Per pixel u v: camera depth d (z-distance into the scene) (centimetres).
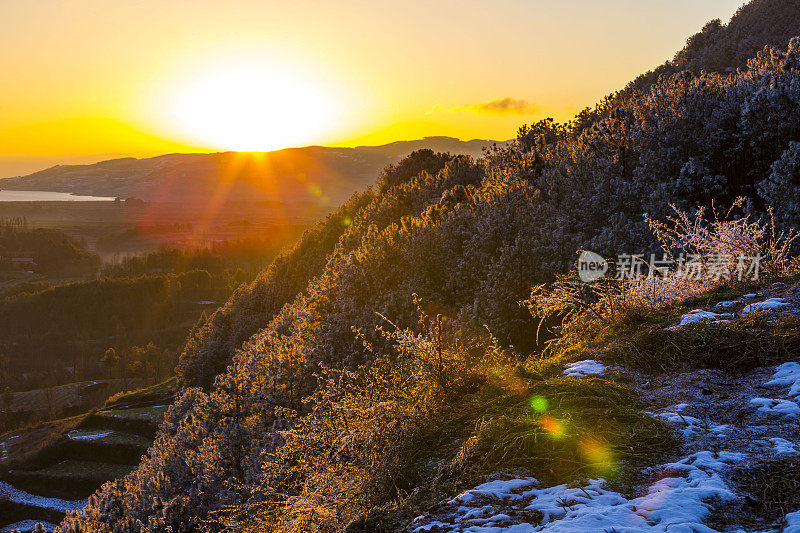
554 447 461
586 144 3144
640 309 877
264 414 2453
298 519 564
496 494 415
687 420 484
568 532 329
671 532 317
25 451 8194
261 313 8069
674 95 2852
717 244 953
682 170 2361
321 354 2691
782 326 639
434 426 579
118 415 8156
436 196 4894
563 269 2344
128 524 2481
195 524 2173
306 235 8538
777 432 440
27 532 6456
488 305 2444
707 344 645
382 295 3009
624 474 414
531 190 3103
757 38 5981
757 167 2356
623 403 541
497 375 647
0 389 13988
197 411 3014
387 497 527
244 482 2064
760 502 347
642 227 2220
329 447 638
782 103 2314
